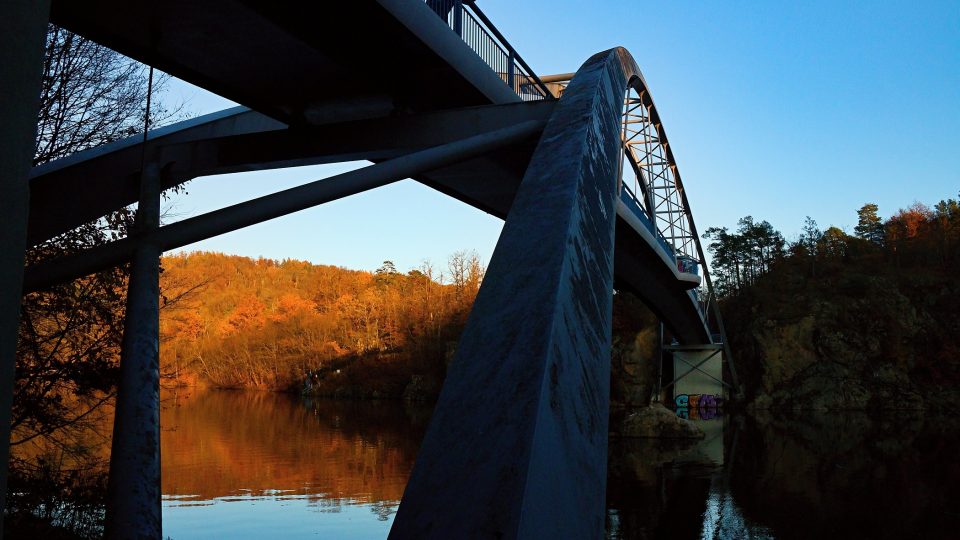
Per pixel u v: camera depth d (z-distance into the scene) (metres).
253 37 9.09
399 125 8.99
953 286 79.81
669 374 77.38
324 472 26.47
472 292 92.62
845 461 29.86
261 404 79.94
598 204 3.21
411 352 93.50
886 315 75.50
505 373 1.80
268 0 8.39
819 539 16.48
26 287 5.02
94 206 8.91
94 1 8.12
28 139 1.37
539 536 1.38
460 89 11.72
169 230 5.30
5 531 9.74
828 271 89.44
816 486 23.22
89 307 11.45
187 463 29.06
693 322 62.09
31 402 10.69
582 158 3.29
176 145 9.44
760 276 100.06
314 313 120.06
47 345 11.55
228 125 11.07
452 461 1.57
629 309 80.31
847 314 76.38
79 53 11.99
